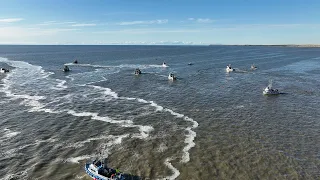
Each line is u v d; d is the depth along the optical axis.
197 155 43.03
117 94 85.25
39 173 37.66
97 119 59.75
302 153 43.91
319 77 126.94
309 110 68.56
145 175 37.25
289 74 137.88
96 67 165.38
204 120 59.84
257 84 106.81
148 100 77.62
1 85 97.94
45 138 49.25
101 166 37.12
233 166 39.72
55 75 126.81
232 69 148.75
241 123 58.03
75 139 48.88
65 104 71.75
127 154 43.19
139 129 53.97
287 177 36.91
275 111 67.44
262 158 42.12
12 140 48.16
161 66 174.62
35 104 71.38
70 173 37.78
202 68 164.38
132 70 150.75
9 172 37.81
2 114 62.41
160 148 45.41
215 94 86.56
